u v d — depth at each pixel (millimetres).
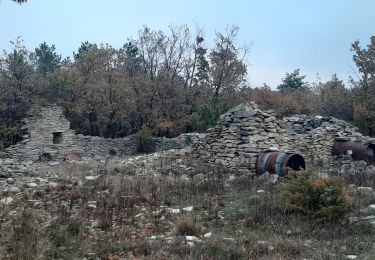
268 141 15992
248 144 15406
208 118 27938
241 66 38781
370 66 37250
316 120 20938
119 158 23609
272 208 8789
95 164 18703
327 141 18594
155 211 9250
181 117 34125
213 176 13641
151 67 38062
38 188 12234
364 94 36250
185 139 26750
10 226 7750
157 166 16578
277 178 13219
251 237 7105
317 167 16453
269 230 7605
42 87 33938
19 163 19672
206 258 6102
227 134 16500
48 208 9609
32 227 7457
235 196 10695
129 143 29953
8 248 6457
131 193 11055
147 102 34125
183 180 12938
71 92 34594
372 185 11867
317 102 44062
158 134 34219
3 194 11391
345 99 40156
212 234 7332
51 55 51156
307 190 8453
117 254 6480
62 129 25953
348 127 20266
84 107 33375
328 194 8320
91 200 10484
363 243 6660
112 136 36656
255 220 8156
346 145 18266
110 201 9992
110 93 33969
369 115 34062
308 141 17719
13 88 31484
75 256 6352
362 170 15977
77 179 14031
